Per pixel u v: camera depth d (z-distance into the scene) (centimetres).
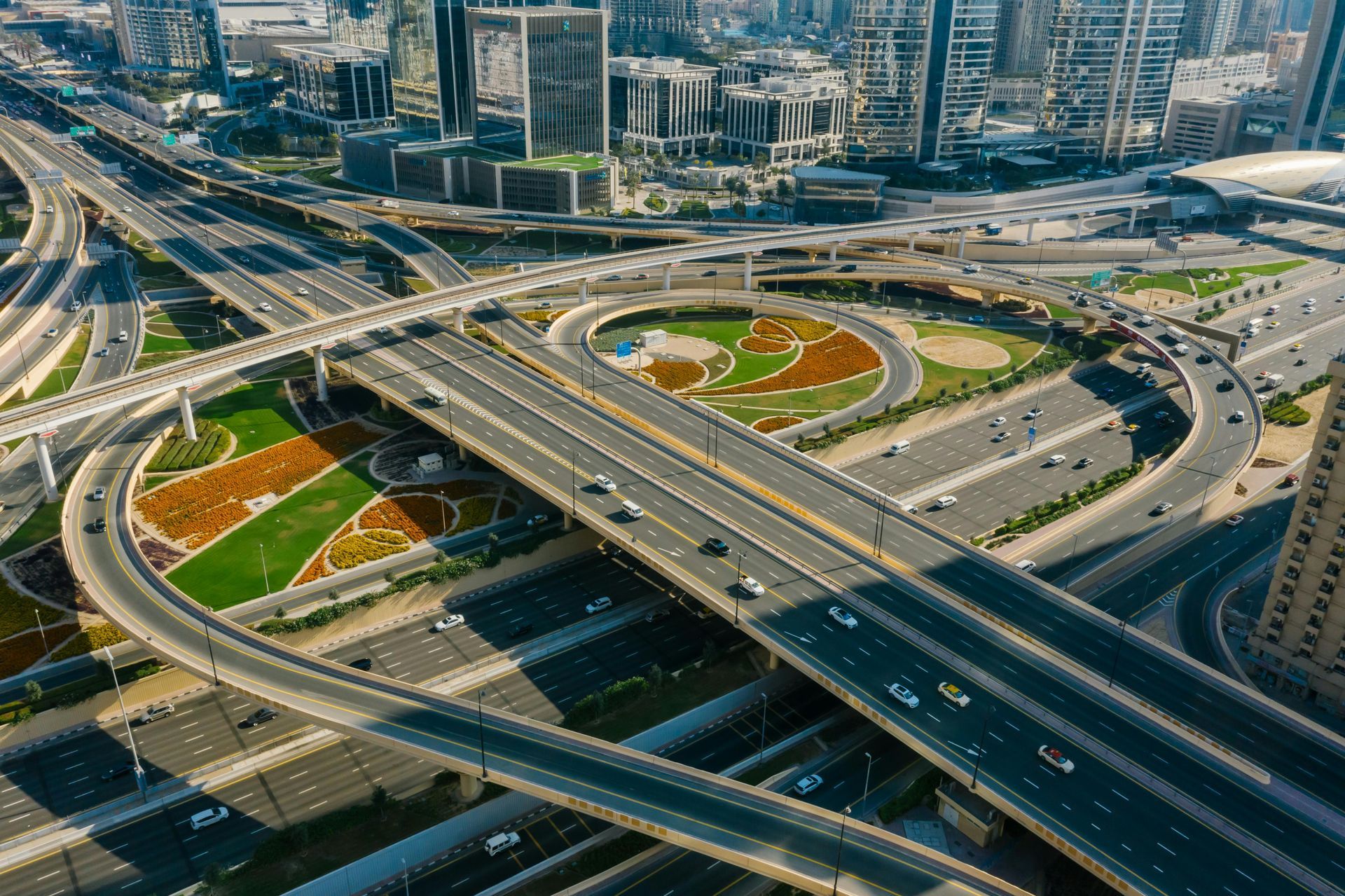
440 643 17525
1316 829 12369
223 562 19025
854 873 11862
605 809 12625
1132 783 13000
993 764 13238
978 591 17075
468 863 13325
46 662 16400
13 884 12912
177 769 14800
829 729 15575
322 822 13575
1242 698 14700
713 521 18988
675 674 16538
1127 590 19288
